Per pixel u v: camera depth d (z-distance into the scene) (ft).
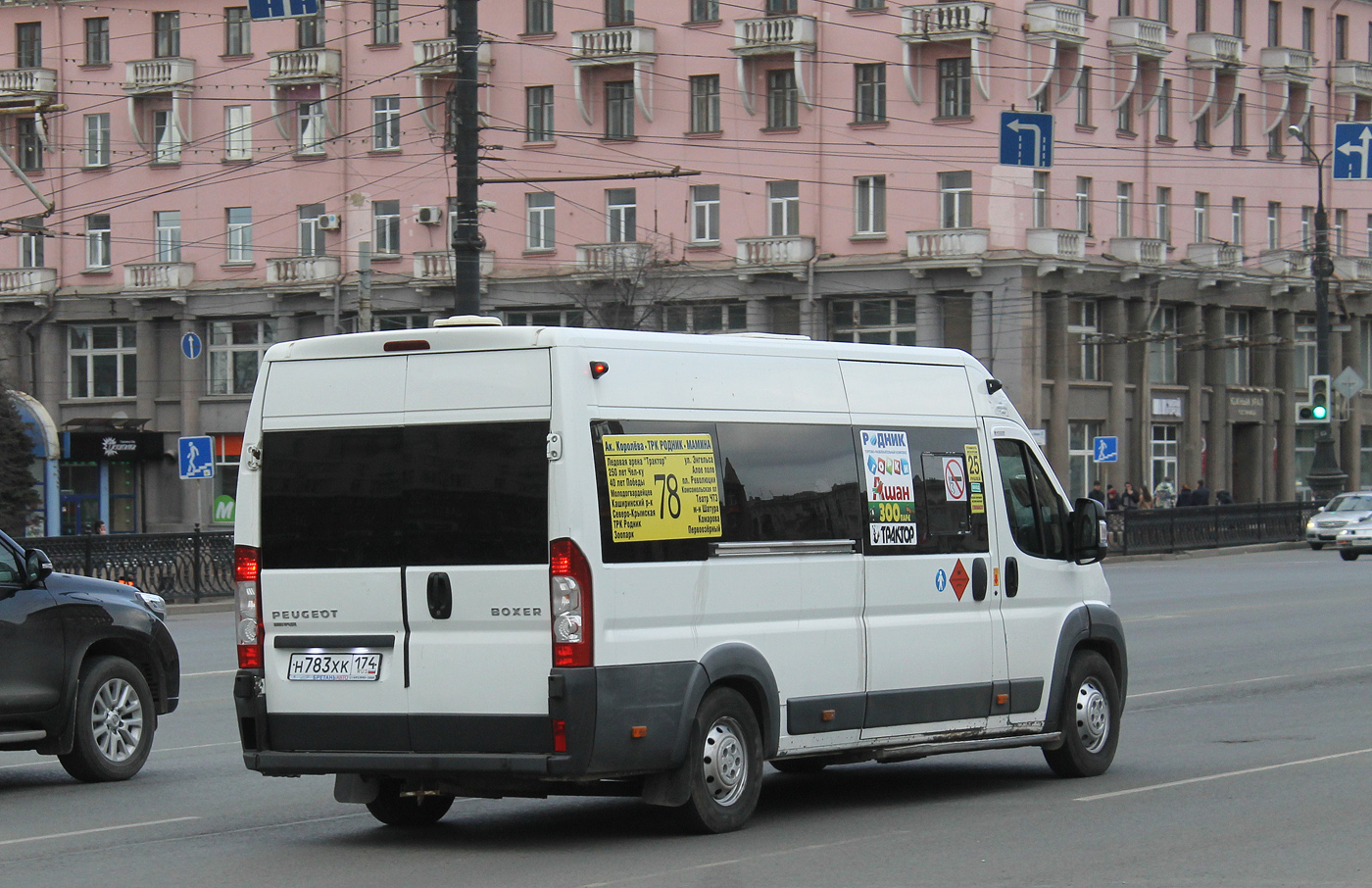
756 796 32.58
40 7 193.77
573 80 176.65
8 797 39.73
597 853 30.73
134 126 190.80
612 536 29.96
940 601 35.78
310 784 40.81
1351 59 208.23
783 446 33.12
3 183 197.26
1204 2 190.29
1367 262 211.61
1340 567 133.39
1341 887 26.81
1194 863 28.94
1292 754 42.22
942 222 167.53
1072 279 171.53
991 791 37.70
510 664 29.84
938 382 36.86
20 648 40.14
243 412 190.49
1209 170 189.98
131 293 190.90
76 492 194.59
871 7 168.04
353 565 31.22
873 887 27.30
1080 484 176.86
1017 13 165.58
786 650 32.76
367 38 182.91
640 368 31.01
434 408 30.78
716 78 173.37
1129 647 71.77
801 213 171.22
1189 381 190.19
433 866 29.81
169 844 32.73
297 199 186.29
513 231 180.04
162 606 47.80
